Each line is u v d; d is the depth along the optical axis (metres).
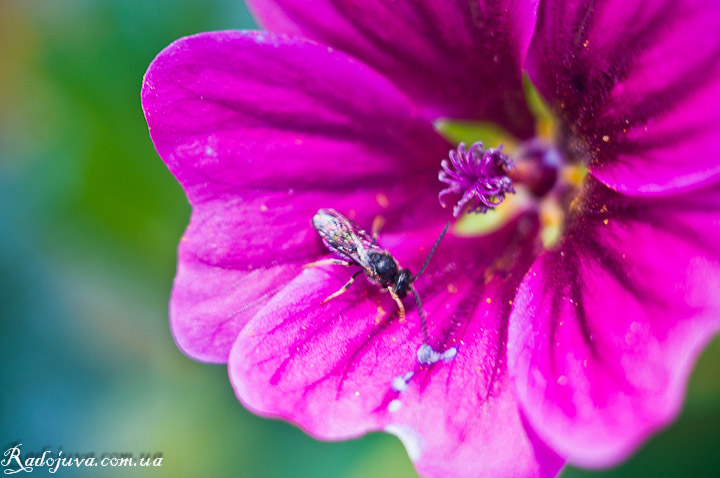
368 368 0.11
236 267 0.11
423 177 0.12
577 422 0.10
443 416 0.10
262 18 0.11
